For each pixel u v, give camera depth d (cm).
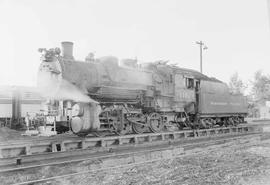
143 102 1381
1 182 664
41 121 1273
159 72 1528
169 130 1523
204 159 916
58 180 683
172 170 764
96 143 1078
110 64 1262
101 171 759
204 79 1822
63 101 1111
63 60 1133
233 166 805
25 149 886
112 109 1216
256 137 1561
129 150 1065
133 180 673
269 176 696
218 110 1828
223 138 1570
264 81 4056
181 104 1588
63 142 966
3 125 2070
